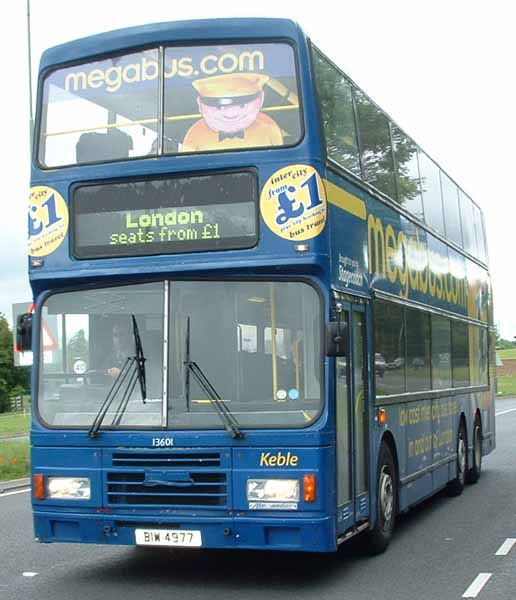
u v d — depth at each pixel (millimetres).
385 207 11922
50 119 10008
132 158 9555
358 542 11008
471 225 19156
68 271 9586
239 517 8828
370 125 11609
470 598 8789
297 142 9211
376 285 11102
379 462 10977
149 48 9742
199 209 9305
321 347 8984
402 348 12328
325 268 9086
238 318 9125
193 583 9562
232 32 9539
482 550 11250
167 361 9148
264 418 8914
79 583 9602
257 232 9172
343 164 10141
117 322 9375
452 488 16234
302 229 9078
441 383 14984
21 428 36188
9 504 15891
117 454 9125
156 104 9609
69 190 9711
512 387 81625
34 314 9703
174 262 9273
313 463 8781
